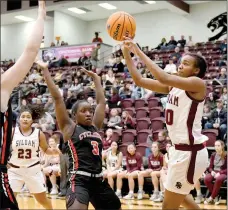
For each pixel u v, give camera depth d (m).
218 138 9.62
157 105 12.80
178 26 21.19
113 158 9.26
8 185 2.26
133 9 21.77
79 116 3.74
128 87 14.02
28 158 5.46
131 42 3.25
